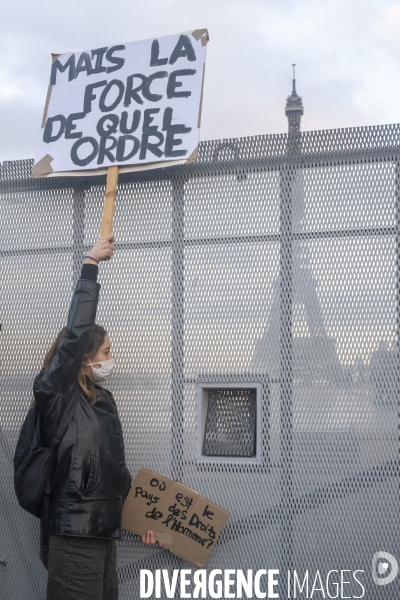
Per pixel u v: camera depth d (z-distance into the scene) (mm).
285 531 3137
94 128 3459
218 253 3357
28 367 3604
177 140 3301
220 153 3395
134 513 3221
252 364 3248
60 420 2877
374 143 3191
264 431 3199
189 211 3420
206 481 3256
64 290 3596
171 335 3379
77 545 2805
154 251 3453
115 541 3133
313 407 3150
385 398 3062
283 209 3281
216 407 3363
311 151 3270
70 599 2797
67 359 2838
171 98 3357
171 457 3314
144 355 3408
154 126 3352
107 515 2834
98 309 3500
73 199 3627
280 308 3236
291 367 3191
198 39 3373
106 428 2936
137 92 3418
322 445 3123
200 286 3365
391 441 3043
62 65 3611
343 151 3229
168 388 3354
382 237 3139
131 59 3467
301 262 3230
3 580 3516
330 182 3232
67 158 3480
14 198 3730
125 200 3525
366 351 3107
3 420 3609
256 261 3297
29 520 3516
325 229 3215
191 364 3332
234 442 3311
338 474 3094
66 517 2770
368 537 3037
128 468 3359
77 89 3545
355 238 3172
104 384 3449
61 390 2857
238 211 3346
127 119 3404
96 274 3010
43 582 3465
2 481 3576
